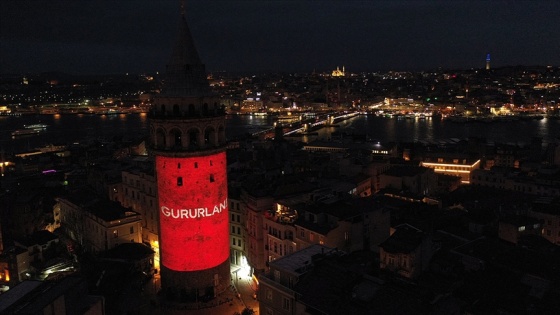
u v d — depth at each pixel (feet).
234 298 346.33
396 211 440.04
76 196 536.42
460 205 502.38
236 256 448.65
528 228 369.50
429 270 282.97
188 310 328.49
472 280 275.80
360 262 287.07
